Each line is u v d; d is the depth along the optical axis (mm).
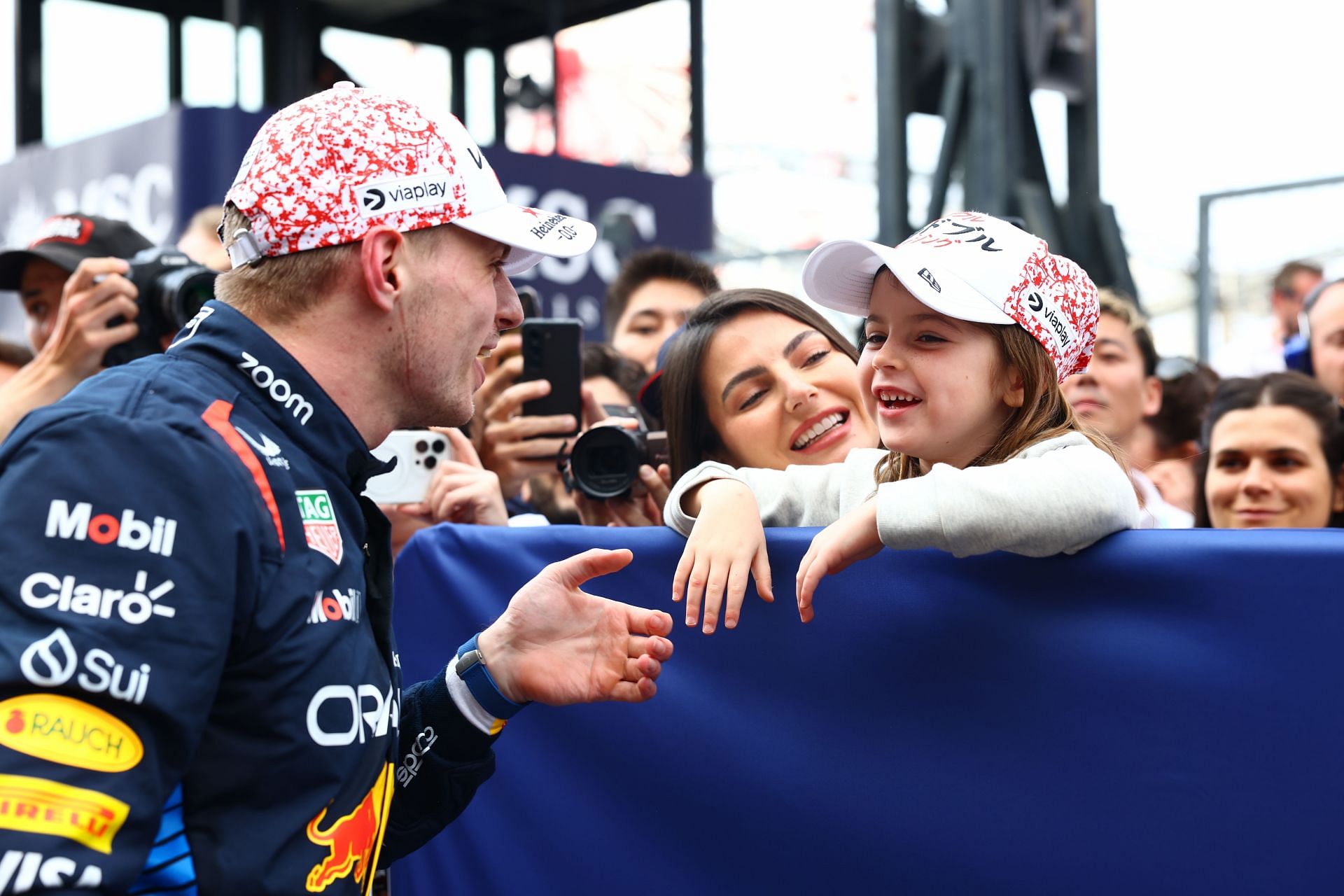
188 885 1065
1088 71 4555
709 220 5887
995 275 1404
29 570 980
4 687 947
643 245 5660
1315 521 2580
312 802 1101
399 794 1448
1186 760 1212
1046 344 1419
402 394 1260
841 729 1428
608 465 2277
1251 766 1179
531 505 3135
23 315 4879
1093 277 4586
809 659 1451
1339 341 3529
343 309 1208
